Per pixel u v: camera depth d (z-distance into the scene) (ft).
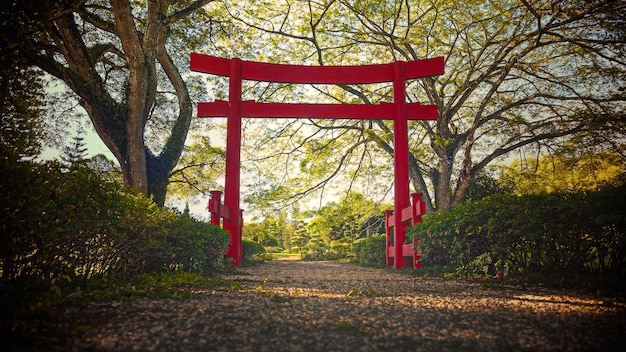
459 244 21.45
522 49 43.29
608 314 10.50
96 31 40.37
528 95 47.19
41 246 12.76
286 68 35.60
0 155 12.41
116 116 32.24
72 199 13.01
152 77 34.22
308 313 10.78
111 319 9.59
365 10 44.55
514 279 18.13
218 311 10.77
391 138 46.88
